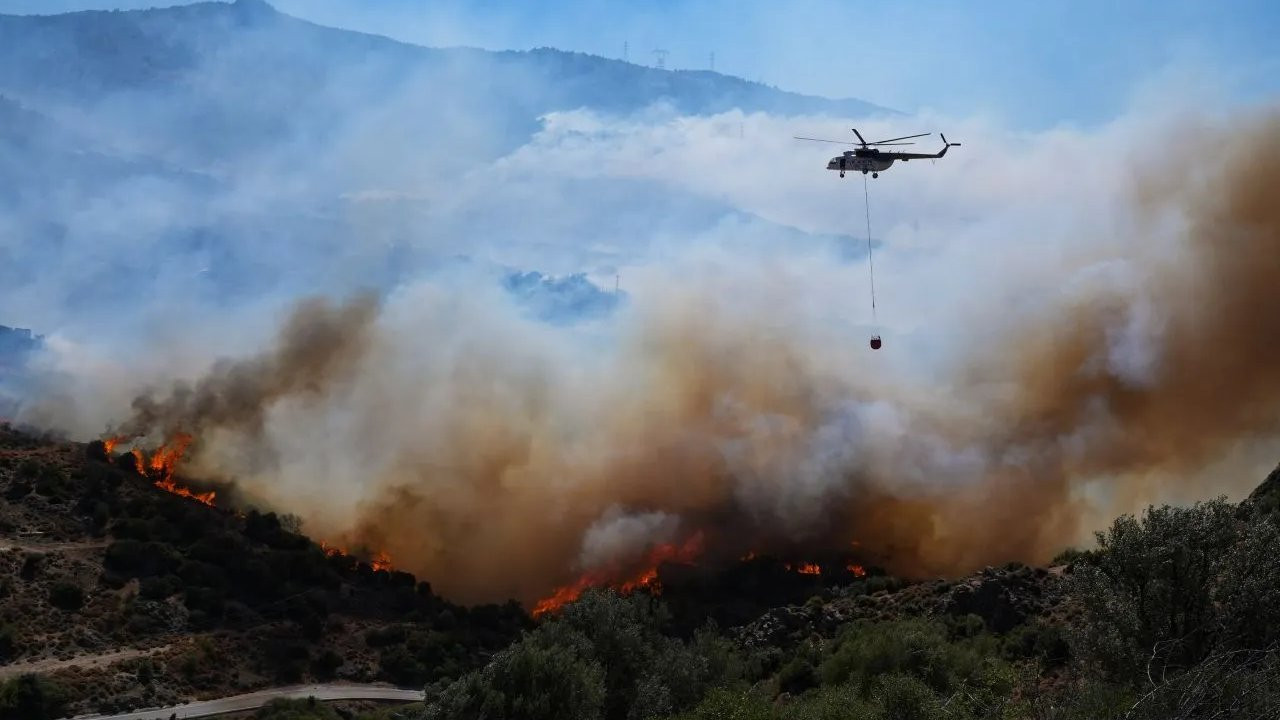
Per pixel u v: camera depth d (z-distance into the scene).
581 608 56.59
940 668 43.31
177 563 96.00
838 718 38.41
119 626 85.19
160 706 75.44
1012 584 52.94
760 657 59.59
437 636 95.12
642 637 57.12
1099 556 52.81
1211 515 33.12
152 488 111.00
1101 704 25.92
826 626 63.72
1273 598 29.59
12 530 94.81
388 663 89.31
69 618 84.12
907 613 59.53
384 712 74.81
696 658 54.62
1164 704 22.64
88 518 100.19
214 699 78.62
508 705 46.69
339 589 101.56
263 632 89.19
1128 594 32.91
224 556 98.62
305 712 75.50
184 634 86.62
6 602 83.75
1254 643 29.17
